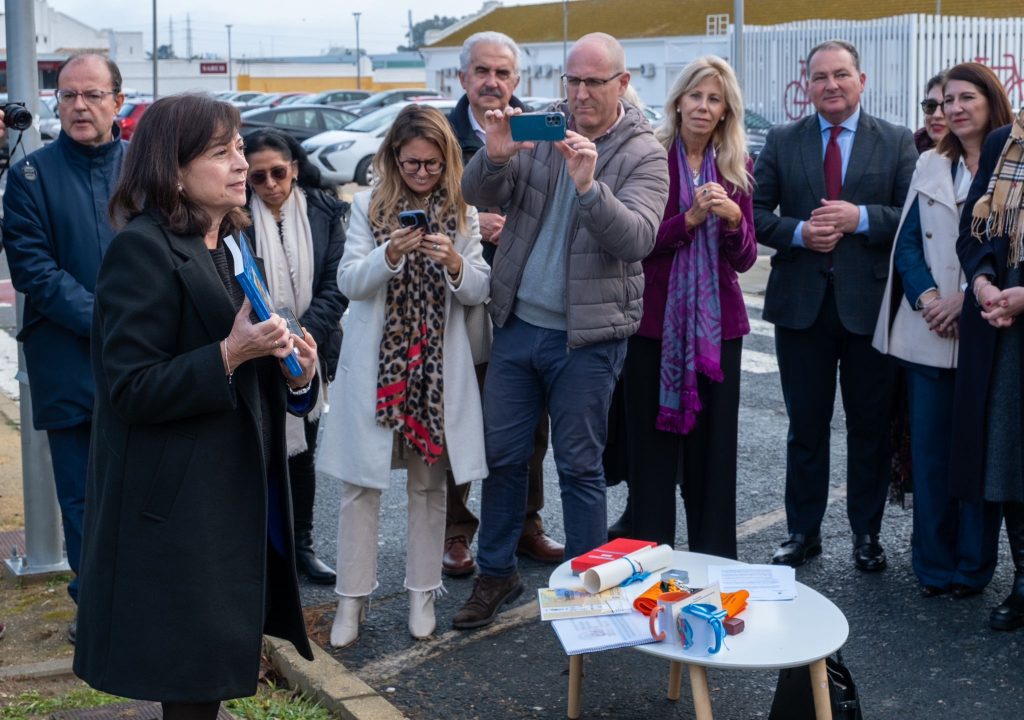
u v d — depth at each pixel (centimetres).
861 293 469
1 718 351
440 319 415
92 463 279
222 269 280
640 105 467
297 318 450
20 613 439
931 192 444
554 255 415
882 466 484
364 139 2095
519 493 441
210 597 269
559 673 402
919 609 447
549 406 425
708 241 444
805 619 324
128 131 2500
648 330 451
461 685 393
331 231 461
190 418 270
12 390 833
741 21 2047
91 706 361
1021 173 401
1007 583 470
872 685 390
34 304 393
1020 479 413
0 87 3216
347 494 421
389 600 466
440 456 422
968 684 390
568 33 4391
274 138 436
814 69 476
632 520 468
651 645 311
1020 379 411
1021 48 2502
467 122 491
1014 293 398
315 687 384
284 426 291
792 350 484
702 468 464
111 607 270
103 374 273
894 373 477
